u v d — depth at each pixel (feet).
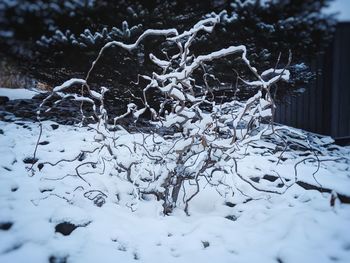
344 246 6.63
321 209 8.04
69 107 19.99
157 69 16.79
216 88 16.74
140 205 8.98
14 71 19.83
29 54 16.33
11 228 7.09
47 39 15.38
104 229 7.46
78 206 8.29
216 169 8.95
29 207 7.91
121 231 7.48
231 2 17.85
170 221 8.29
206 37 16.12
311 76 20.68
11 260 6.16
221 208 9.16
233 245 7.11
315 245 6.70
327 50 25.54
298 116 27.66
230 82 17.97
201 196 9.87
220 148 8.47
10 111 18.95
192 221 8.59
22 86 33.53
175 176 9.18
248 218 8.41
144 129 14.89
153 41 16.69
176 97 8.33
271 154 13.87
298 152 15.47
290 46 17.40
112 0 15.69
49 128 15.23
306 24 17.03
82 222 7.45
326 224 7.25
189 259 6.72
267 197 9.59
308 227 7.18
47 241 6.81
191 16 17.99
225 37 16.35
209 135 9.05
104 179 10.02
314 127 27.02
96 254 6.66
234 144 8.67
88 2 15.05
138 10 16.16
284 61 18.57
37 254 6.37
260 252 6.79
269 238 7.21
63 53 16.16
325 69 26.05
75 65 17.02
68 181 9.61
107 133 9.18
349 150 18.67
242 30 16.25
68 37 15.55
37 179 9.55
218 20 8.27
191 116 8.78
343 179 10.59
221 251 6.91
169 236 7.70
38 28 15.39
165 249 7.14
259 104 8.66
